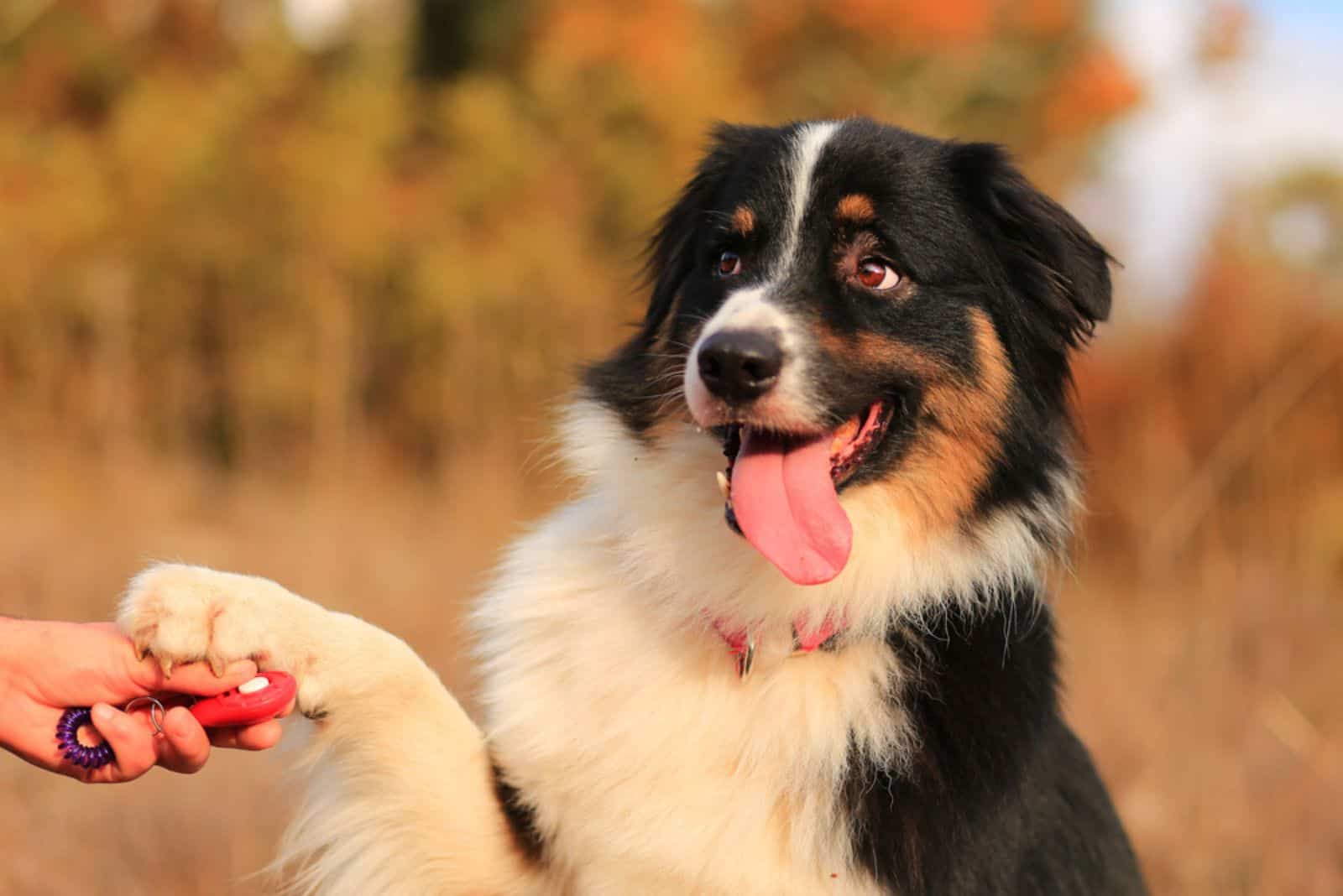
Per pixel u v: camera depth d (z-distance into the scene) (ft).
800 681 15.38
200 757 12.64
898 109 81.46
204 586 13.14
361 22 79.30
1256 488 43.88
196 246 63.41
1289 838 24.53
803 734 14.98
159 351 62.64
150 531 41.68
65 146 67.05
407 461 60.49
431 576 37.11
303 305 63.00
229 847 21.15
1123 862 17.87
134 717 12.78
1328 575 42.37
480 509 47.06
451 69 80.79
